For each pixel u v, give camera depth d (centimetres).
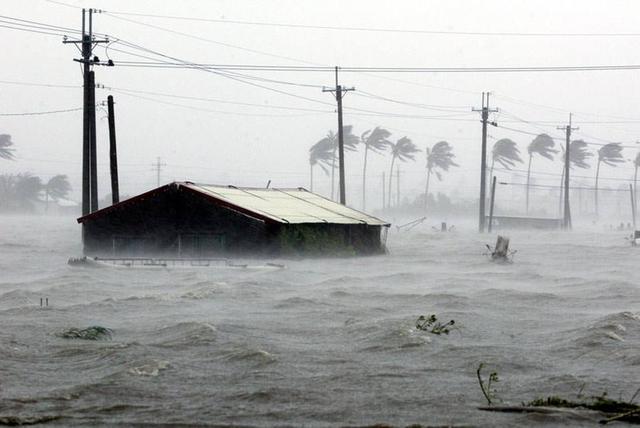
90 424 1622
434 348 2438
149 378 2038
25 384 1977
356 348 2453
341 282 4356
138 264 5159
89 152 7044
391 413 1720
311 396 1862
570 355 2358
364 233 6662
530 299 3644
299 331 2766
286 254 5850
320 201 7369
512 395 1894
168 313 3175
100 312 3209
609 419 1642
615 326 2727
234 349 2389
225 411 1731
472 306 3419
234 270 4991
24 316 3098
